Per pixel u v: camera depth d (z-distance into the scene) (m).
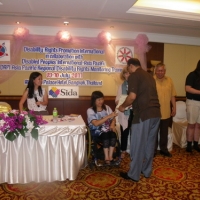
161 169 3.04
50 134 2.46
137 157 2.53
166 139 3.58
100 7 3.11
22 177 2.49
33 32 4.16
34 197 2.29
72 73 4.44
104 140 2.90
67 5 3.04
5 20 3.75
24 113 2.49
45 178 2.53
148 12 3.36
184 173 2.91
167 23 3.86
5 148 2.47
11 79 4.27
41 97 3.20
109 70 4.51
